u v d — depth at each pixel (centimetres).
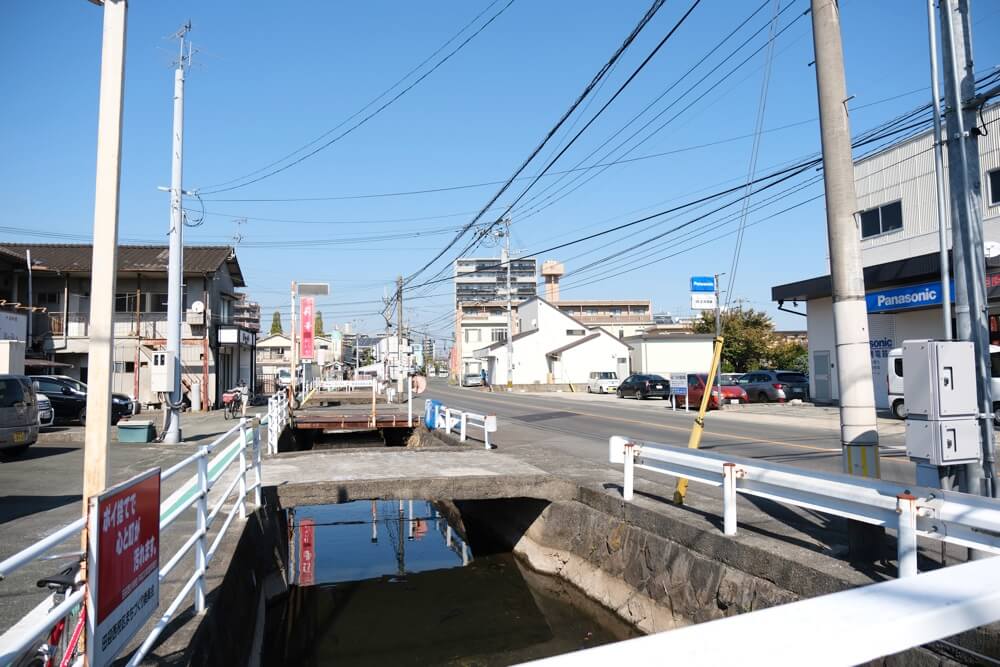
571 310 10075
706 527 702
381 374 5603
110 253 434
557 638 804
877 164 2412
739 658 113
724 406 2844
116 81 446
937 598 138
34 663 280
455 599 963
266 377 5641
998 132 1956
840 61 629
